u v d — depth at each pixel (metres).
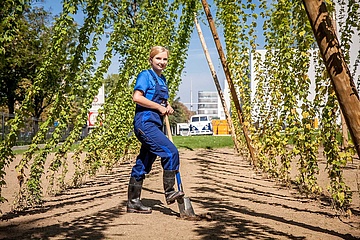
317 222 4.37
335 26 5.76
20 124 4.52
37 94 4.95
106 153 9.22
